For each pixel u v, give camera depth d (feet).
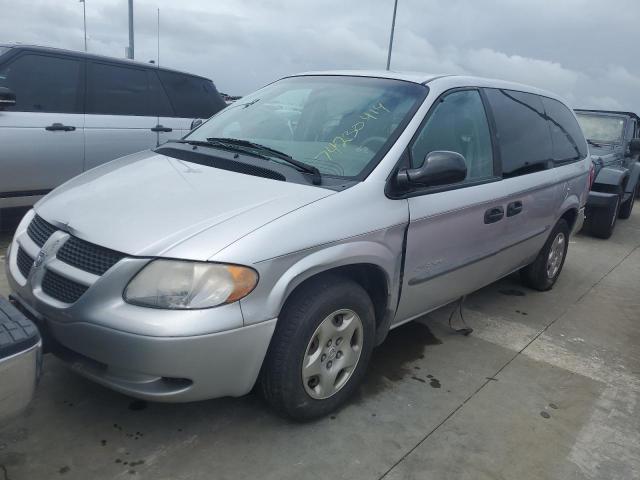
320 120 11.02
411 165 9.94
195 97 22.29
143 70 20.45
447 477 8.10
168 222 7.81
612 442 9.35
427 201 10.02
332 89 11.75
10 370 5.82
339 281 8.72
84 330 7.40
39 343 6.18
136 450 8.04
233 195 8.52
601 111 31.40
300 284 8.37
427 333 12.94
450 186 10.79
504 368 11.59
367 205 8.96
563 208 15.47
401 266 9.75
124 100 19.74
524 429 9.45
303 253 7.94
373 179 9.26
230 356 7.44
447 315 14.12
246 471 7.82
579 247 23.68
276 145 10.75
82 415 8.69
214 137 11.64
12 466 7.52
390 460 8.33
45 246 8.20
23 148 16.94
